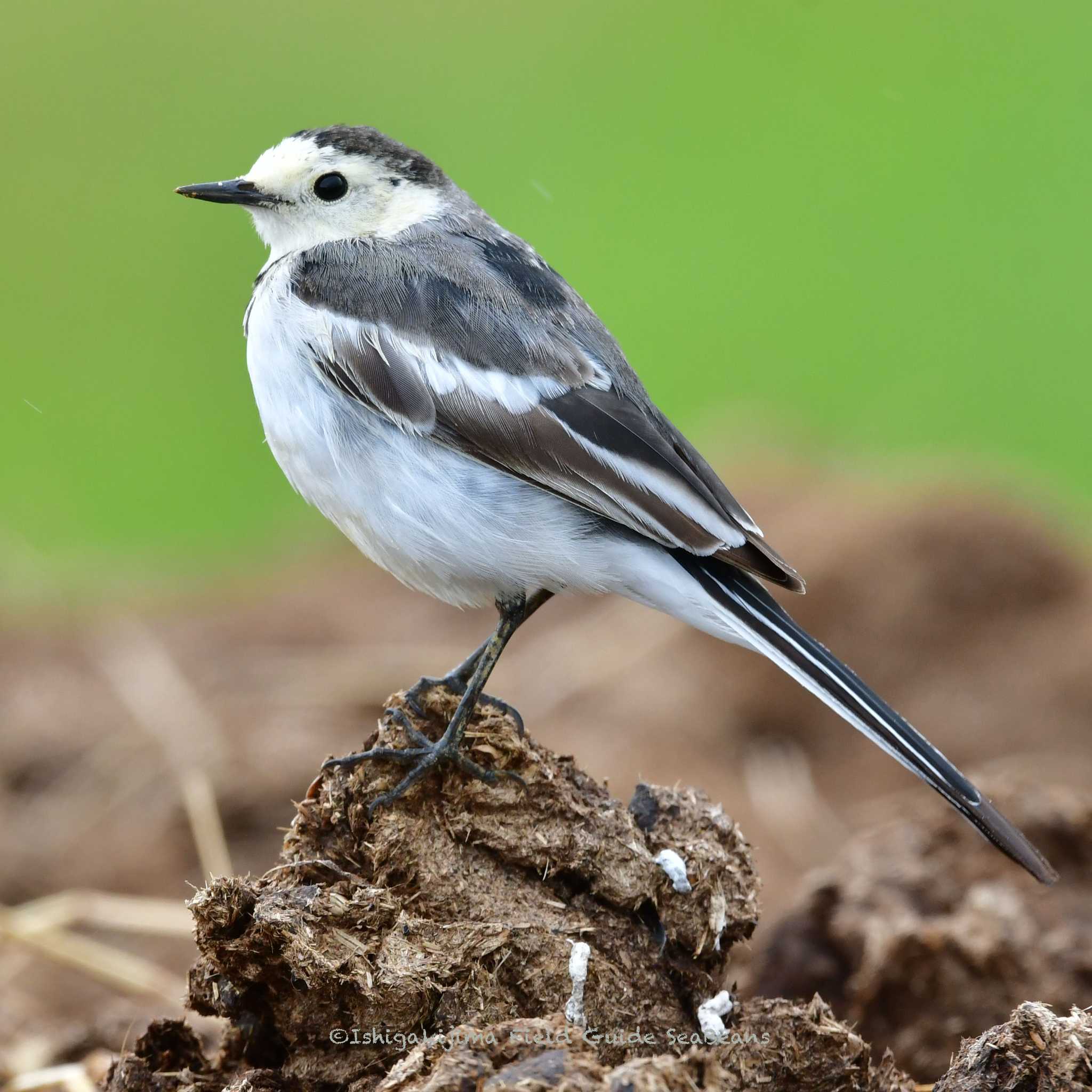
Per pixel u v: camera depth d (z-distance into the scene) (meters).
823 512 16.31
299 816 6.90
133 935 11.07
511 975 6.41
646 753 13.99
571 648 15.59
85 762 13.33
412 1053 5.62
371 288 8.34
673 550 7.99
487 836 6.63
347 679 14.90
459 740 6.71
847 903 8.93
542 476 7.97
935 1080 8.35
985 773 11.77
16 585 17.50
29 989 10.41
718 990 6.68
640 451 7.95
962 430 20.22
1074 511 17.75
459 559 8.12
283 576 18.08
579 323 8.42
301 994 6.23
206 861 11.44
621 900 6.60
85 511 19.38
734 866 6.90
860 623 15.28
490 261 8.63
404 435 8.11
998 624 15.15
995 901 8.70
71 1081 7.98
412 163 9.10
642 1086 5.07
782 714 14.53
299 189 8.97
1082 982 8.37
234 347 21.66
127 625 16.47
